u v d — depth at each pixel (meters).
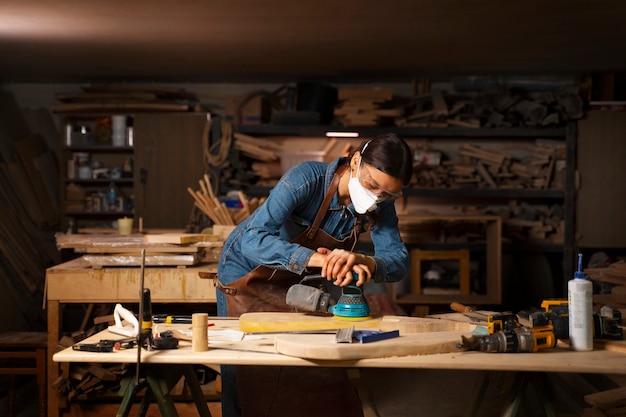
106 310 4.65
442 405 4.60
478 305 7.00
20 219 7.05
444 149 7.48
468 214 7.19
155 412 4.07
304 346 2.17
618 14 4.78
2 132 7.41
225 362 2.19
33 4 4.52
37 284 6.84
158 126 7.23
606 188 6.99
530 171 7.16
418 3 4.50
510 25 5.10
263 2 4.47
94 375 4.05
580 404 4.40
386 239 2.80
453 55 6.23
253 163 7.25
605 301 4.22
